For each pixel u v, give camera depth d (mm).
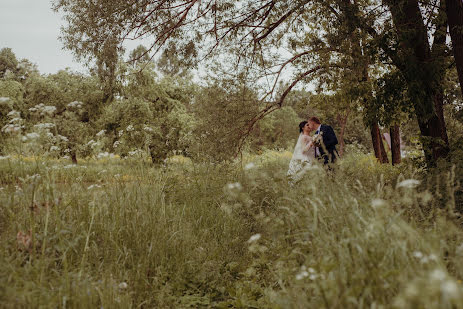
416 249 2223
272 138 43438
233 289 3381
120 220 4164
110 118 22062
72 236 3617
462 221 3432
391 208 2643
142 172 5715
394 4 7809
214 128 10000
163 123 20859
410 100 8258
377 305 1881
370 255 2092
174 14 9008
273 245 3568
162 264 3746
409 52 7992
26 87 22766
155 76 22812
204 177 6914
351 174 4461
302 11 9102
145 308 3012
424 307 1479
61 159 4504
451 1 7219
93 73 9570
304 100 14945
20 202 3795
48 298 2512
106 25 8727
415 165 7871
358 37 8289
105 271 3160
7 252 3070
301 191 3578
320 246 2588
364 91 8953
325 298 1999
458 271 2129
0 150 3572
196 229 5047
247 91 10375
